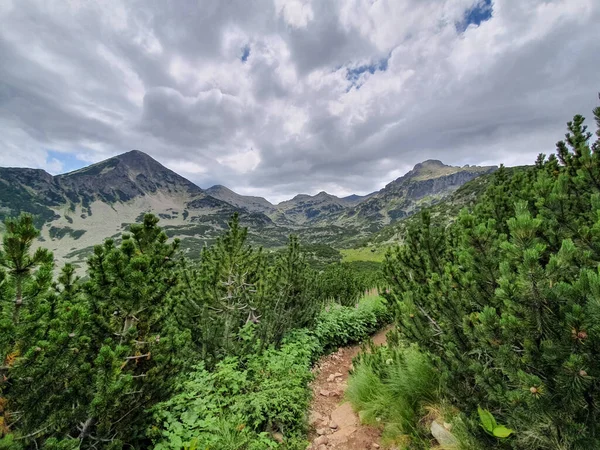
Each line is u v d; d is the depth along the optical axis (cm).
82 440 311
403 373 446
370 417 454
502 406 254
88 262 366
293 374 580
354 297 1373
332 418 511
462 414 286
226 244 836
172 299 478
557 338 208
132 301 369
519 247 255
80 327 296
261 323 713
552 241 286
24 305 295
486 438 263
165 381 379
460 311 319
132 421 347
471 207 523
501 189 461
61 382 278
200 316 658
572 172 401
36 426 262
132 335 357
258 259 919
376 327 1151
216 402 464
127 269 368
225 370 506
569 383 188
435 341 379
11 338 262
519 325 217
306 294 937
